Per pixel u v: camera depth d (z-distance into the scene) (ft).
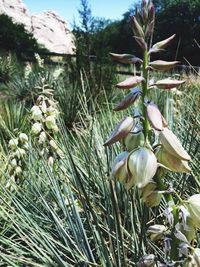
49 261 1.67
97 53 7.48
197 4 19.26
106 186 1.98
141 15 1.06
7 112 4.67
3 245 2.12
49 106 2.65
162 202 1.98
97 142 2.49
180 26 19.11
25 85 8.14
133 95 1.09
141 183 1.04
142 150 1.07
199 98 3.46
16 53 14.70
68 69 7.88
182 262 1.13
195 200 1.09
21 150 2.57
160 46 1.08
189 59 18.67
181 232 1.13
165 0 20.02
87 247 1.76
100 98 5.39
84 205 1.67
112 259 1.62
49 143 2.47
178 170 1.09
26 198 2.21
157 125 1.03
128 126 1.09
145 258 1.19
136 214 1.79
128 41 21.59
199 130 2.59
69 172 2.34
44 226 2.00
